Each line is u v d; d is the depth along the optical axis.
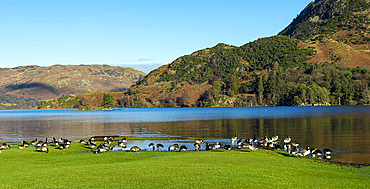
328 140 49.34
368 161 32.69
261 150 39.22
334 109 157.88
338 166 28.64
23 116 167.75
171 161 30.11
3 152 39.97
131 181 21.98
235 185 20.95
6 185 21.38
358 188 21.27
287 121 89.00
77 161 32.53
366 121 82.69
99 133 69.56
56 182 22.02
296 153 35.88
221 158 31.92
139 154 37.06
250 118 106.62
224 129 71.06
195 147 44.72
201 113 156.75
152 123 95.44
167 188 20.20
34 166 29.73
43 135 67.44
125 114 168.25
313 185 21.72
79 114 182.25
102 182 21.81
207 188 20.23
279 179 22.92
